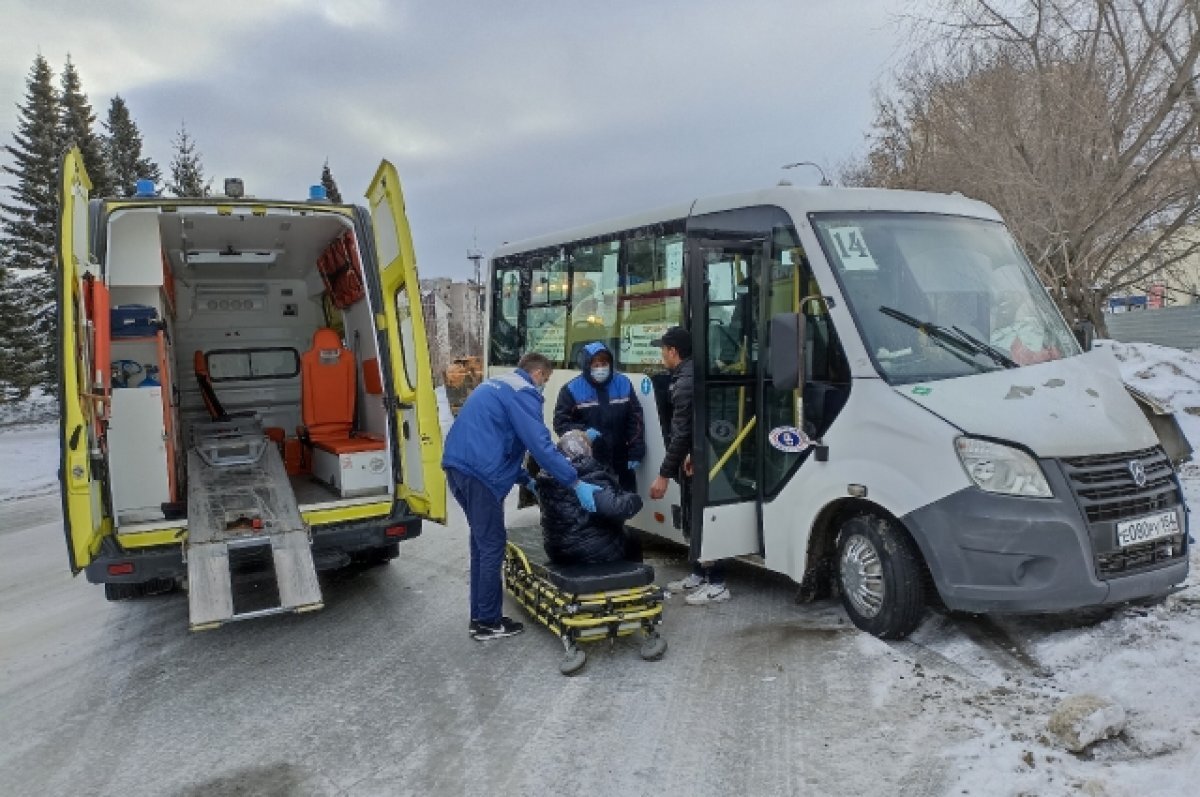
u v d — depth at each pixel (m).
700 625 5.24
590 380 6.20
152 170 41.03
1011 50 11.27
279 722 4.18
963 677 4.17
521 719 4.08
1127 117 10.27
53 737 4.13
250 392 8.01
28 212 33.00
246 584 6.62
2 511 11.76
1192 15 9.42
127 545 4.95
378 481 6.24
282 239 6.97
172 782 3.63
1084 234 10.69
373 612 5.87
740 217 5.58
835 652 4.61
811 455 5.04
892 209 5.36
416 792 3.46
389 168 5.64
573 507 5.08
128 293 5.83
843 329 4.86
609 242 6.94
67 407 4.48
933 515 4.32
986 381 4.60
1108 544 4.16
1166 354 12.18
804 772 3.43
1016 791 3.14
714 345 5.46
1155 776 3.09
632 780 3.46
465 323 62.59
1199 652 4.03
